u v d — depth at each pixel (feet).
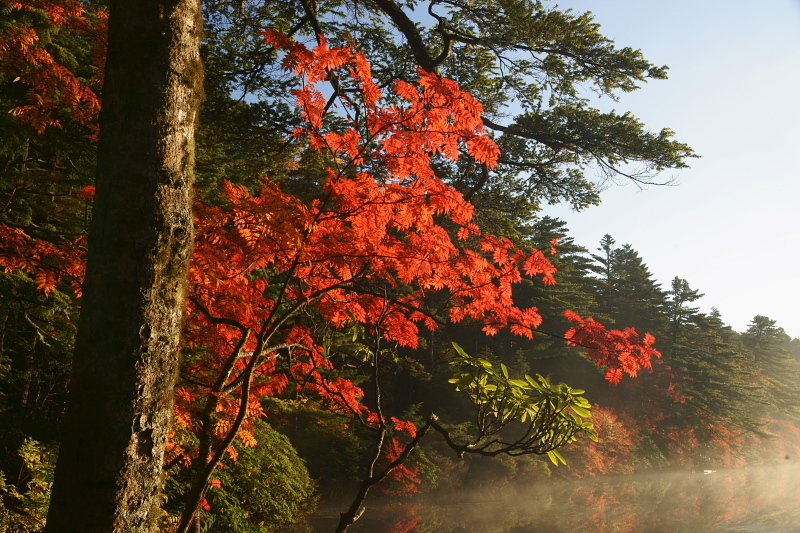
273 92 37.42
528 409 9.89
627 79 39.60
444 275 16.01
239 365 16.02
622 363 18.07
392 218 13.53
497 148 12.43
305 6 33.45
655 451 122.83
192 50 7.84
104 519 6.47
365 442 72.79
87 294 6.96
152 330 7.00
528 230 78.33
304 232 11.80
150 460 6.90
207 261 12.28
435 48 40.52
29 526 20.98
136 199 7.09
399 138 12.58
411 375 91.56
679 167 40.75
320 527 52.90
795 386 237.66
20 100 25.30
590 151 41.96
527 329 17.63
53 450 23.85
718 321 169.17
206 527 30.78
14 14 24.70
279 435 51.85
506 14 36.91
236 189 12.05
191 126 7.77
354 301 16.35
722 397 149.28
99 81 16.70
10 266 17.60
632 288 166.91
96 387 6.68
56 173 34.37
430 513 65.82
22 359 34.55
